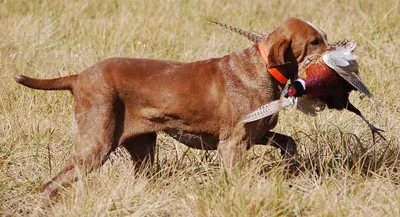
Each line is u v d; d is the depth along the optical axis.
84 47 14.20
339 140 10.39
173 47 14.45
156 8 16.78
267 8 17.00
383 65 13.38
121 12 16.19
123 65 8.96
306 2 17.28
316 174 9.20
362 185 8.92
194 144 9.26
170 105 8.92
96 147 8.80
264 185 8.52
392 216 8.05
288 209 8.18
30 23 15.23
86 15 16.53
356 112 9.08
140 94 8.93
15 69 12.93
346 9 16.69
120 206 8.51
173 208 8.53
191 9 16.72
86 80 8.87
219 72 8.96
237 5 17.08
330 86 8.54
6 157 10.10
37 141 10.23
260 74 8.86
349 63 8.41
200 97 8.89
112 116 8.86
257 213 8.07
